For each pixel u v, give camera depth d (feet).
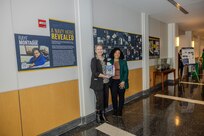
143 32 18.13
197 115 11.90
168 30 25.18
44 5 8.73
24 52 7.94
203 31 34.86
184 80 26.40
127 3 14.40
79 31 10.52
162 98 16.71
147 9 16.39
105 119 11.37
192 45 35.27
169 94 18.20
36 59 8.43
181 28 30.27
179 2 14.25
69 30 10.05
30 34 8.16
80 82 10.78
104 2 12.99
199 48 43.75
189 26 27.91
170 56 25.22
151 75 20.35
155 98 16.81
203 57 30.27
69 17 10.05
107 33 13.29
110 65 11.21
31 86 8.28
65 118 9.98
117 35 14.40
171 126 10.25
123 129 10.11
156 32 21.58
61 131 9.73
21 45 7.82
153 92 19.43
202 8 16.24
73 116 10.46
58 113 9.58
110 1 13.57
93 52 11.73
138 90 17.60
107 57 13.21
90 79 11.31
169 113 12.49
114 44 14.06
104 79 10.93
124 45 15.29
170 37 25.07
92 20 11.78
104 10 12.99
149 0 13.65
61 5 9.58
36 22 8.40
